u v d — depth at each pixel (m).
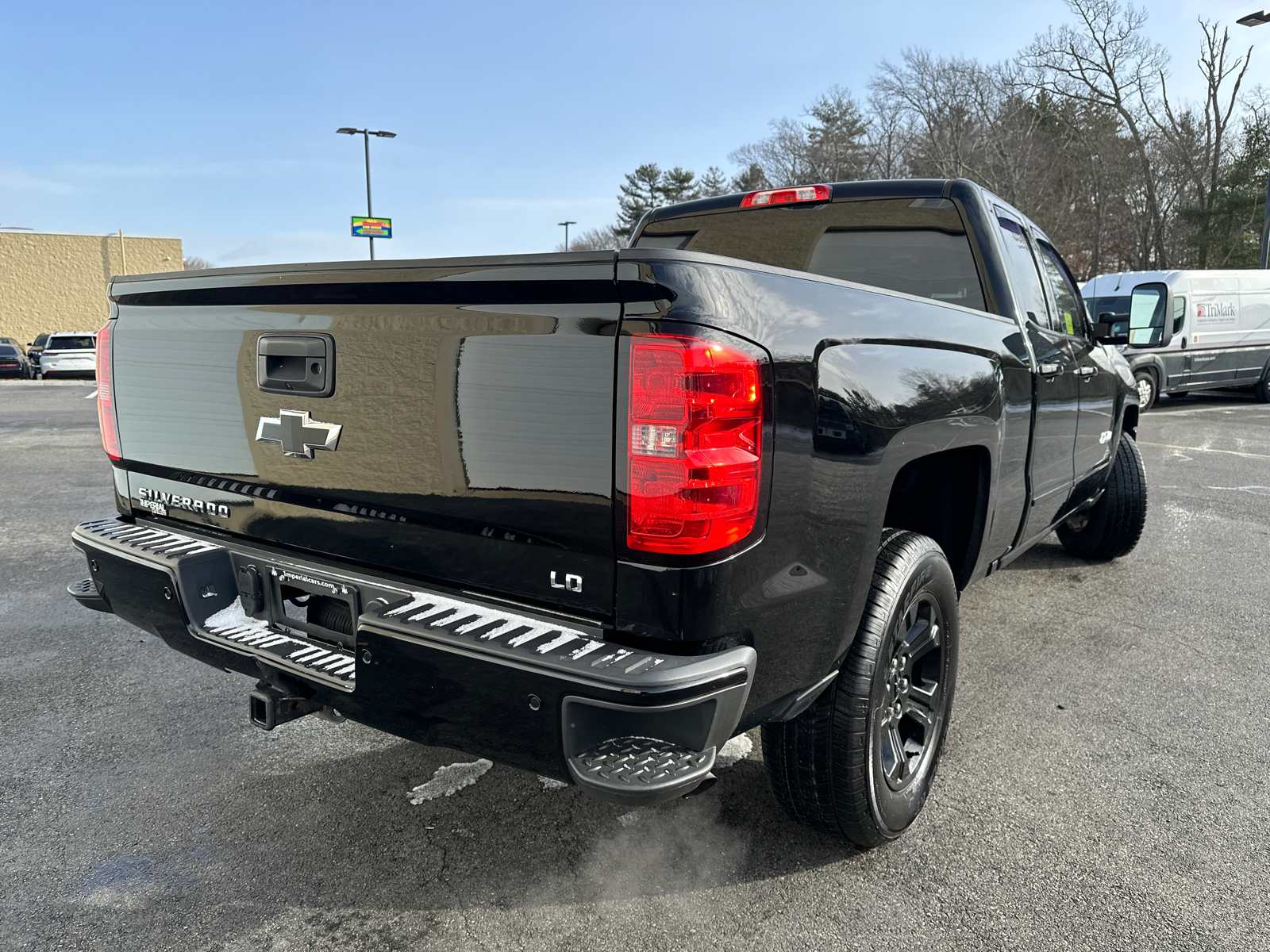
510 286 1.68
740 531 1.63
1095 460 4.40
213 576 2.31
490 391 1.74
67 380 26.44
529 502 1.72
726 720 1.65
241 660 2.18
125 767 2.81
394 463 1.91
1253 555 5.53
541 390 1.67
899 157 44.66
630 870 2.28
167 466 2.45
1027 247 3.66
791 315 1.77
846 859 2.33
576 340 1.63
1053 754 2.93
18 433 11.84
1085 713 3.24
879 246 3.46
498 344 1.72
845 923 2.07
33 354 29.89
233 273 2.13
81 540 2.48
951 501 2.80
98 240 38.94
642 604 1.64
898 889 2.20
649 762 1.61
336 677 1.98
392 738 3.03
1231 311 15.21
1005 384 2.77
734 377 1.59
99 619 4.22
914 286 3.41
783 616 1.79
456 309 1.77
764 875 2.26
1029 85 40.84
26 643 3.90
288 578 2.18
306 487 2.09
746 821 2.52
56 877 2.24
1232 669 3.67
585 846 2.39
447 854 2.35
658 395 1.56
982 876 2.26
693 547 1.59
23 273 37.97
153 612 2.35
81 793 2.65
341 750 2.94
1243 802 2.62
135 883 2.21
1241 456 9.68
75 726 3.09
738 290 1.66
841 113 51.78
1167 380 14.41
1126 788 2.71
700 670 1.59
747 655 1.67
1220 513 6.75
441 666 1.72
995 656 3.81
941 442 2.31
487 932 2.04
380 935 2.03
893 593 2.16
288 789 2.68
